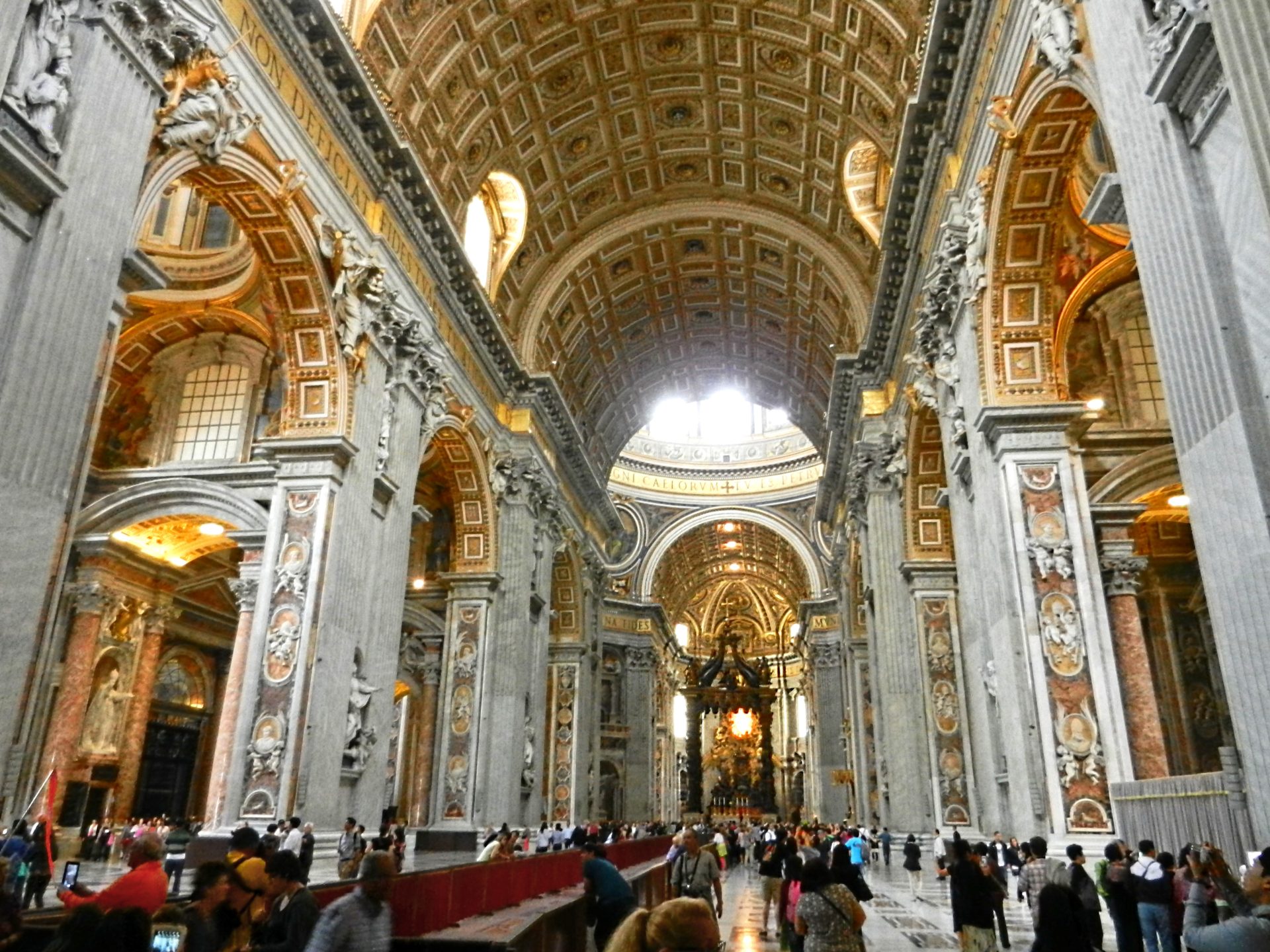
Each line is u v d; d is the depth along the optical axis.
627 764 44.41
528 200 22.30
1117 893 6.76
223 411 17.52
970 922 6.14
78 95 8.03
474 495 21.28
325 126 13.62
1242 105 5.27
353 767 13.77
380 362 15.09
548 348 25.95
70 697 16.59
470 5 16.84
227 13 10.87
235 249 16.64
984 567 12.41
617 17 19.14
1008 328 12.13
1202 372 5.93
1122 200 7.93
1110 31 7.33
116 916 3.16
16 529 7.11
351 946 3.92
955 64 12.86
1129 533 15.66
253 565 14.47
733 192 24.45
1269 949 3.19
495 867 8.79
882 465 21.23
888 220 16.30
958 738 18.28
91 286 8.02
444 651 21.42
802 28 18.45
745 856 30.12
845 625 32.78
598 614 34.44
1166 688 16.23
